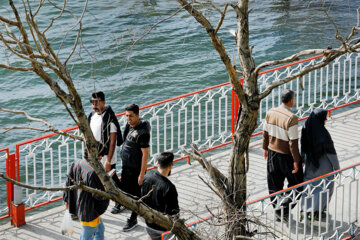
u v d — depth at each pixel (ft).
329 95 138.72
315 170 61.00
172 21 207.82
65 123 135.03
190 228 45.39
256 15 212.23
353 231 60.80
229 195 43.86
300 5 208.44
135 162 61.05
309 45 184.34
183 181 71.20
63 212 65.21
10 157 60.54
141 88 150.41
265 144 63.36
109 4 229.04
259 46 189.26
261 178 72.02
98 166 32.91
